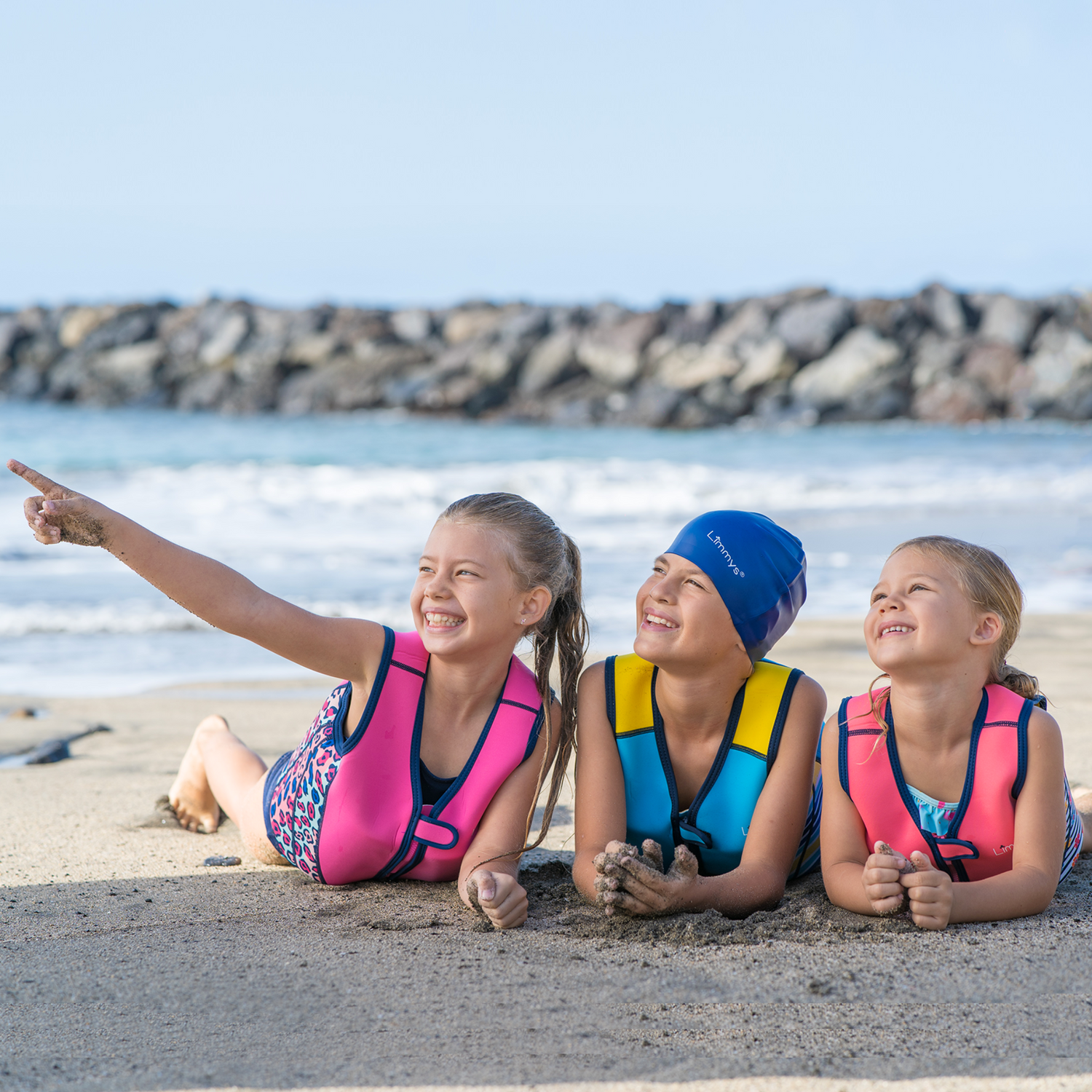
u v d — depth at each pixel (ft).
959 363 119.44
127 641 21.20
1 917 7.85
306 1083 5.43
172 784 12.20
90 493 42.65
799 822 8.13
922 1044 5.77
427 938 7.37
